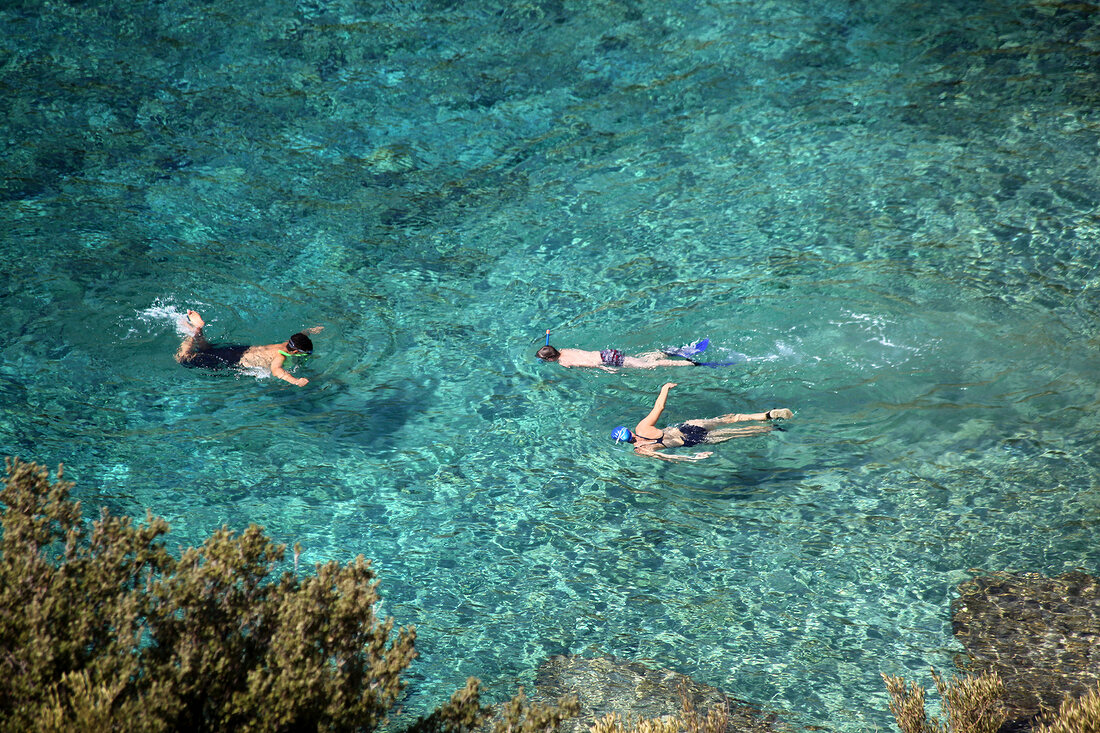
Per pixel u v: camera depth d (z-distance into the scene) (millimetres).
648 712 5453
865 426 7793
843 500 7129
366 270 10039
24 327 8742
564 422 8188
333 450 7777
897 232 9930
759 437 7832
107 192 10773
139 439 7680
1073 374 7977
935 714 5207
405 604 6344
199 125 12008
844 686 5598
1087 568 6254
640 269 9891
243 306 9367
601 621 6238
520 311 9508
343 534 6902
